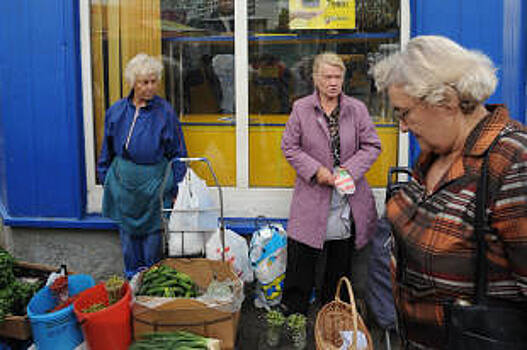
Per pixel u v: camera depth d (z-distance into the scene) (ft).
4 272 8.52
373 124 10.29
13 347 8.49
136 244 10.58
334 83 9.21
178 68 11.49
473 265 3.63
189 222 9.68
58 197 11.45
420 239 3.92
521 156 3.34
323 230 9.48
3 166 11.71
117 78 11.52
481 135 3.66
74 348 8.06
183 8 11.27
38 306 8.38
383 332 9.75
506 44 10.00
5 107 11.31
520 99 10.08
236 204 11.68
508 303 3.55
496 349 3.54
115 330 7.84
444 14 10.08
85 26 11.25
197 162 11.76
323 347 7.75
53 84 11.14
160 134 9.98
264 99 11.39
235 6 11.09
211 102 11.54
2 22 11.04
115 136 9.98
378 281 9.55
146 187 9.95
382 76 4.06
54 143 11.32
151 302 7.91
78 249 11.66
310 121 9.52
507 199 3.34
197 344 7.61
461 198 3.66
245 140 11.48
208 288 8.79
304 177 9.39
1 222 12.06
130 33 11.41
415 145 10.73
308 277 10.07
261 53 11.26
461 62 3.62
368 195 9.80
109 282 8.23
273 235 10.42
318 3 10.96
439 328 3.93
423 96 3.66
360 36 10.93
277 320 9.14
